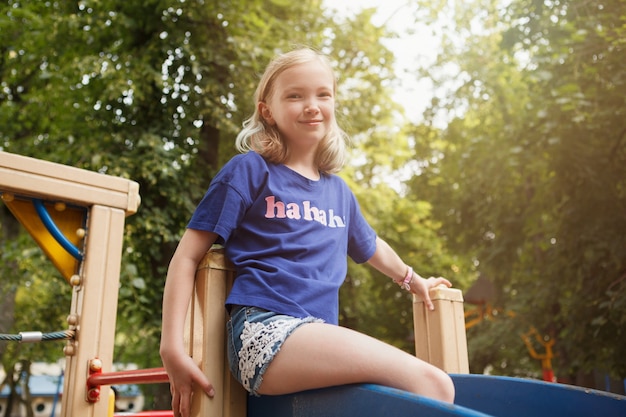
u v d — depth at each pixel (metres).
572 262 5.35
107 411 1.74
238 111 6.38
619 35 4.31
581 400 1.06
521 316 7.33
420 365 0.97
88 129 6.22
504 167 6.64
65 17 6.09
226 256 1.18
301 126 1.31
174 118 6.27
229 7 6.21
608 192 5.12
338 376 0.95
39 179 1.74
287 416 1.04
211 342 1.11
